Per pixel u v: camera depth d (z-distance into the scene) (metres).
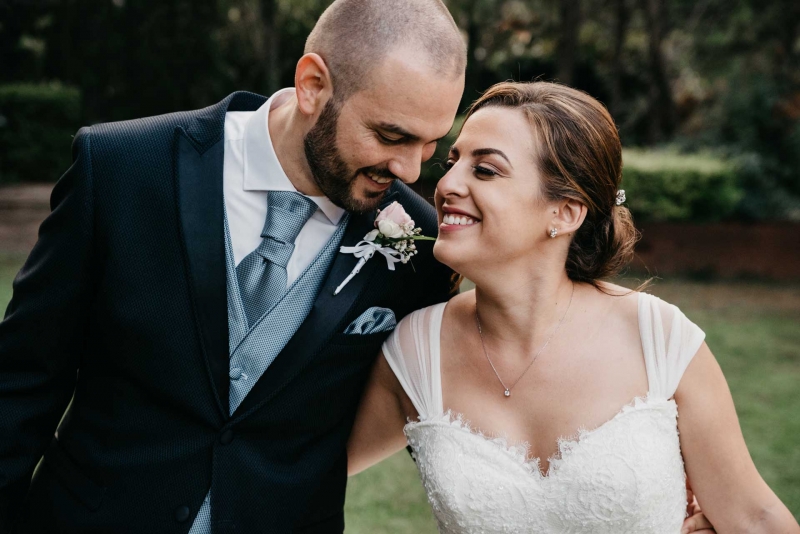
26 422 1.69
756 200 10.77
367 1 1.60
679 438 1.72
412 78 1.55
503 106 1.72
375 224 1.79
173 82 14.69
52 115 12.59
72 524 1.68
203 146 1.73
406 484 3.88
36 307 1.67
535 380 1.75
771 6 13.71
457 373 1.81
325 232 1.78
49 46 14.59
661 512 1.66
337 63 1.60
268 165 1.72
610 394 1.71
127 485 1.66
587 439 1.67
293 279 1.75
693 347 1.71
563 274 1.81
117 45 14.30
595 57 16.11
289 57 15.73
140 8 14.27
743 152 11.35
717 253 9.66
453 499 1.71
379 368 1.89
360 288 1.77
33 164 12.51
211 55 14.70
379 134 1.60
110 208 1.66
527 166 1.66
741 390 5.34
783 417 4.81
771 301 8.12
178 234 1.67
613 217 1.80
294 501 1.73
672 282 8.84
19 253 8.05
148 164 1.69
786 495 3.74
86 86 14.39
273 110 1.80
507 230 1.65
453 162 1.76
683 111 15.56
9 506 1.71
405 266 1.85
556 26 15.61
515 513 1.68
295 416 1.73
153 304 1.66
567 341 1.75
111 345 1.69
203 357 1.65
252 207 1.74
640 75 15.64
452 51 1.60
